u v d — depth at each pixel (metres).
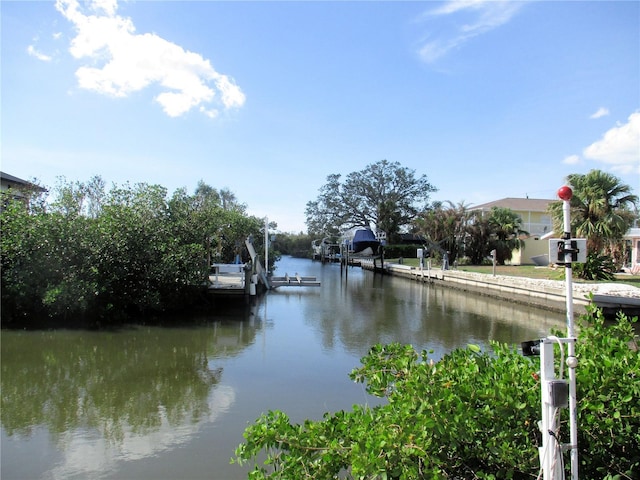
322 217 54.50
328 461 2.56
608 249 20.70
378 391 3.21
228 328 12.01
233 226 25.28
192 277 13.53
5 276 11.43
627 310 13.22
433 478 2.31
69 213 12.43
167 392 6.79
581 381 2.63
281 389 6.96
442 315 15.12
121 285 12.88
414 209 52.66
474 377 2.94
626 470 2.68
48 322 12.01
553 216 19.59
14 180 21.42
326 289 23.81
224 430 5.42
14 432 5.35
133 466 4.56
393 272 35.78
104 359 8.67
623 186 18.20
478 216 34.28
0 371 7.82
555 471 2.30
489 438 2.64
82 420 5.71
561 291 15.27
